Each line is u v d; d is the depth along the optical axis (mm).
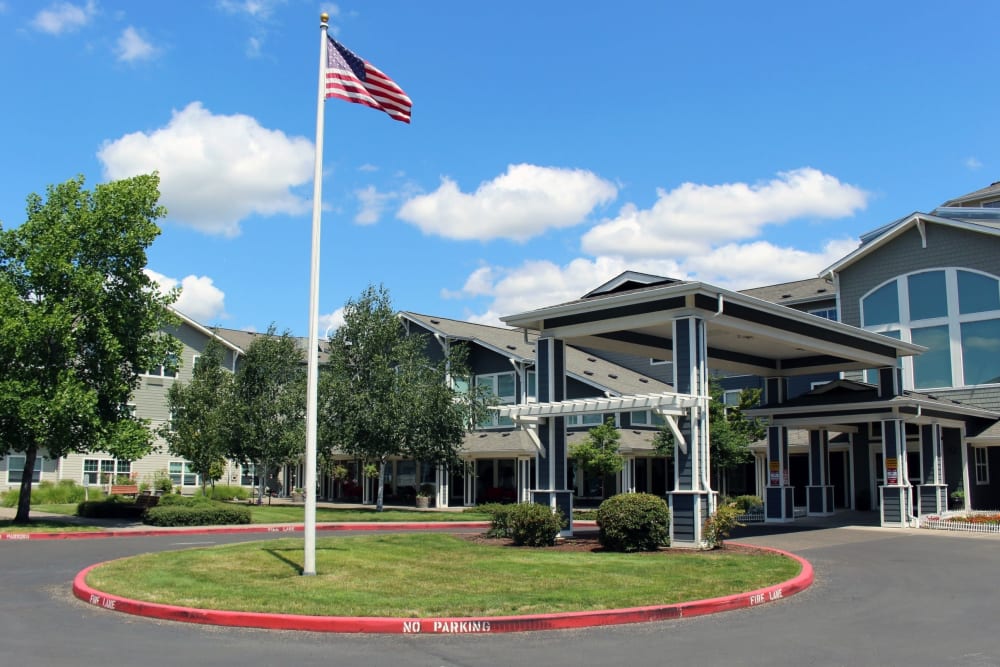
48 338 22953
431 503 38719
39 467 37156
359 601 10320
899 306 32656
